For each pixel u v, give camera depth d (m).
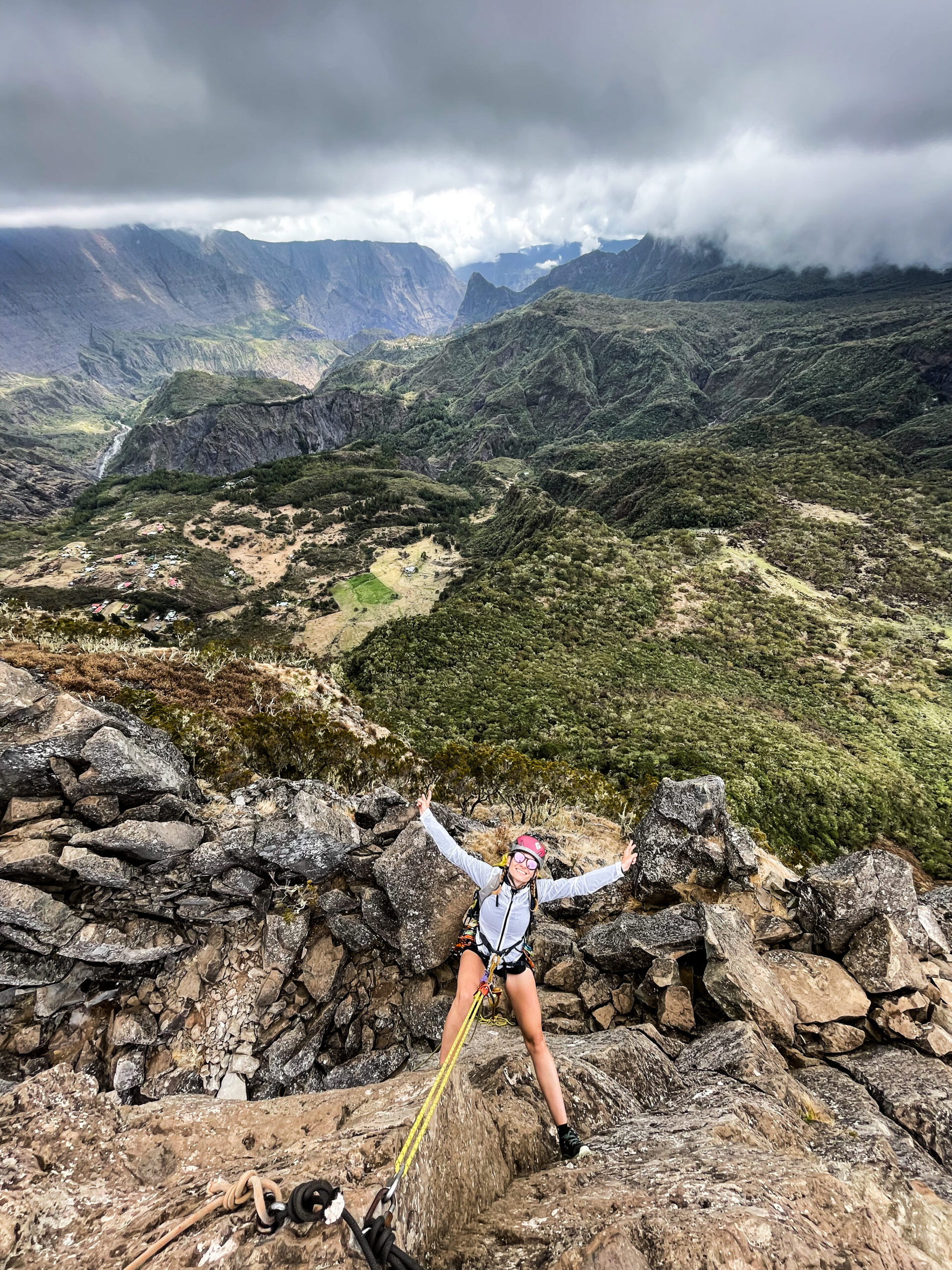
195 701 16.34
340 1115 4.30
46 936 6.83
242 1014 7.32
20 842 7.21
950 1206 3.71
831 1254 2.62
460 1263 2.79
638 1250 2.64
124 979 7.38
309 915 8.00
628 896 9.25
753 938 7.77
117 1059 6.92
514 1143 3.94
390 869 7.80
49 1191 3.39
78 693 14.03
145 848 7.43
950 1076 5.57
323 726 15.53
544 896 4.01
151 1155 3.95
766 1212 2.79
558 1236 2.85
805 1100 5.04
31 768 7.61
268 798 9.15
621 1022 6.85
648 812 9.58
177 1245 2.52
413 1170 2.98
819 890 7.67
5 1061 6.69
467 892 7.74
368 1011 7.49
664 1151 3.72
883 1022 6.47
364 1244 2.28
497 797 14.87
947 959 7.43
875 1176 3.82
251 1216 2.63
